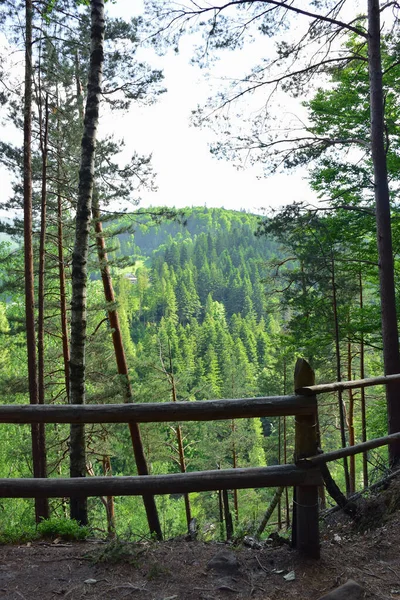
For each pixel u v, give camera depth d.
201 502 24.17
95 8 8.45
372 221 13.15
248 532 4.45
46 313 17.89
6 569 3.64
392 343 9.40
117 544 3.85
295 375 3.74
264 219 13.23
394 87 12.64
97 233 14.45
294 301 16.45
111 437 17.34
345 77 12.90
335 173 13.24
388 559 3.94
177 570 3.63
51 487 3.60
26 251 13.33
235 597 3.30
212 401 3.64
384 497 5.33
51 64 12.77
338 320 15.47
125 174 13.84
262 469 3.69
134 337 122.06
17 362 24.36
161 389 20.69
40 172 14.46
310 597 3.33
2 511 18.14
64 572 3.60
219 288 156.62
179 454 21.86
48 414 3.64
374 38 9.98
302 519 3.81
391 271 9.62
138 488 3.60
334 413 23.28
